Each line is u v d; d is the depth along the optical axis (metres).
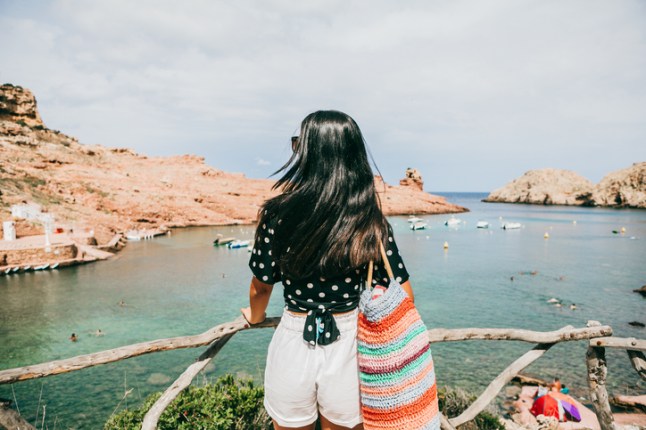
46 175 69.38
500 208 160.12
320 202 1.45
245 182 106.69
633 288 25.02
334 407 1.61
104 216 59.97
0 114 88.94
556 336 2.84
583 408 8.95
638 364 2.78
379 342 1.47
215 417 3.19
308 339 1.57
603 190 164.00
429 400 1.49
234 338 15.63
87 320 19.17
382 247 1.57
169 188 85.38
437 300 22.33
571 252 42.78
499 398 10.23
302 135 1.60
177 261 37.59
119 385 11.54
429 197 128.12
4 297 23.58
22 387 11.43
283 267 1.53
